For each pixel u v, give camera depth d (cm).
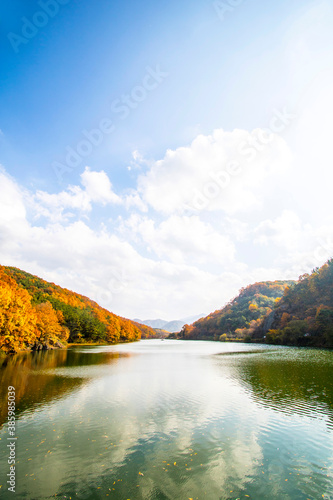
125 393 2436
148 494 970
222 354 6806
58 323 9525
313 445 1381
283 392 2480
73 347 9119
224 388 2658
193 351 8031
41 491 989
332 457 1259
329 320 9906
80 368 3966
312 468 1161
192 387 2702
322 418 1780
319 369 3925
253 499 946
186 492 988
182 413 1877
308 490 1002
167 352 7550
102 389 2592
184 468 1155
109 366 4253
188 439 1452
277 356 6078
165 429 1588
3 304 5275
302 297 14475
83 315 12412
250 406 2042
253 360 5219
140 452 1298
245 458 1246
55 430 1560
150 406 2041
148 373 3572
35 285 13775
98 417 1784
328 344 9194
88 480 1060
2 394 2328
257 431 1566
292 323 11638
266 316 16500
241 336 16788
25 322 5853
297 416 1819
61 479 1066
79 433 1520
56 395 2333
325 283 13888
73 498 947
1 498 942
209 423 1691
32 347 6931
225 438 1466
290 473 1121
